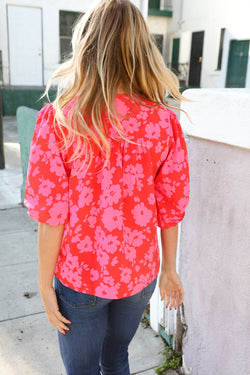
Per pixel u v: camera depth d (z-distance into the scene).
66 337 1.14
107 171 0.99
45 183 0.96
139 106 1.01
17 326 2.29
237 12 14.49
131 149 1.00
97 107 0.95
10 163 6.38
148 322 2.29
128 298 1.13
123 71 0.99
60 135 0.96
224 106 1.36
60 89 1.02
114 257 1.01
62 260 1.07
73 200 1.00
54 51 13.77
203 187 1.56
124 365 1.38
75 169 0.98
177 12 17.84
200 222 1.60
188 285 1.74
